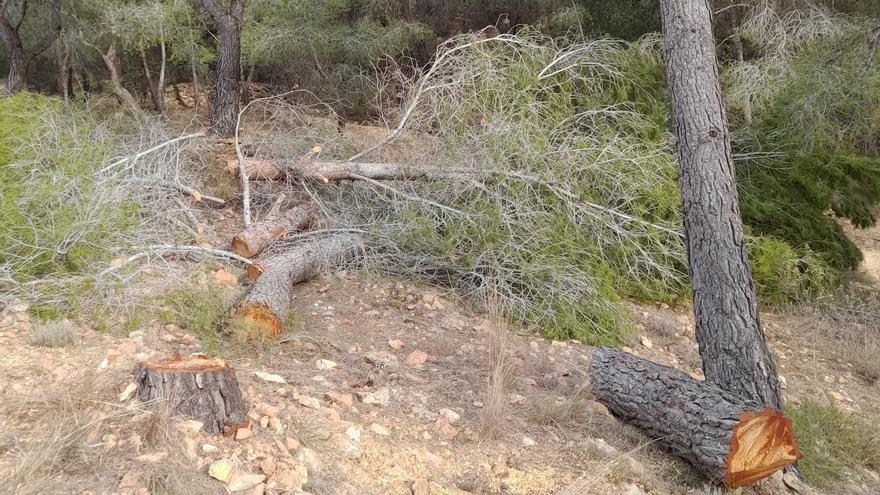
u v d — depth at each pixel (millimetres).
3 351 4258
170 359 3822
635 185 7652
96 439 3369
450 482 3906
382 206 7848
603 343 6672
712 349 4805
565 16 15039
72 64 13789
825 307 8742
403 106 8820
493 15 17812
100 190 6121
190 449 3406
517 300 6762
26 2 12234
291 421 3908
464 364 5574
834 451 5234
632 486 4090
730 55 14289
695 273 4922
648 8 15172
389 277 7152
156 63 15852
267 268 6164
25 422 3502
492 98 8156
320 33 14000
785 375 6961
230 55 10523
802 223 9297
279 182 8078
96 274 5305
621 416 4922
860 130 10227
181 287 5656
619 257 7801
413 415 4574
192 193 7418
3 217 5289
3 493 2932
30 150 6312
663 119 9102
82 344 4555
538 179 7340
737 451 4031
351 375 5000
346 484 3615
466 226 7152
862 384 7031
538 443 4480
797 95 9727
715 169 4895
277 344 5238
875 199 9938
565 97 8531
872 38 9531
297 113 9055
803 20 12289
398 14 16141
